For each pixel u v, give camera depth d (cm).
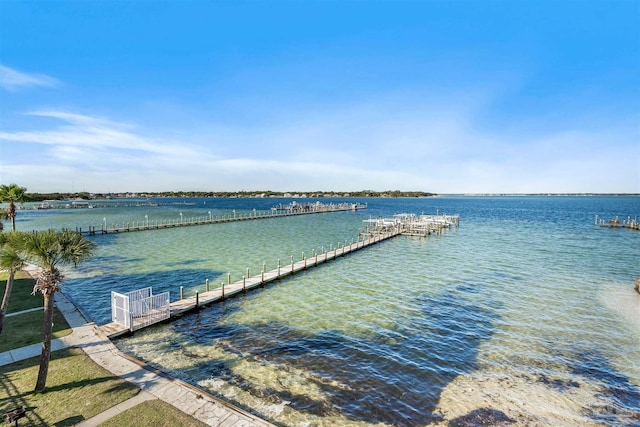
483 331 1745
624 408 1128
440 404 1141
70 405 970
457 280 2741
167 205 17900
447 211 12662
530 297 2302
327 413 1082
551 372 1352
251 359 1434
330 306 2112
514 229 6359
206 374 1306
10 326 1545
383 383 1262
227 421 932
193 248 4153
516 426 1036
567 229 6309
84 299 2205
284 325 1811
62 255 1073
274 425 935
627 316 1947
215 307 2072
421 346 1573
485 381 1284
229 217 8288
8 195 3734
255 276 2688
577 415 1091
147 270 2995
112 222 7556
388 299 2253
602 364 1413
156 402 1001
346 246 4112
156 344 1562
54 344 1373
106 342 1422
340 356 1470
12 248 1099
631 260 3528
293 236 5359
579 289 2488
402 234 5538
